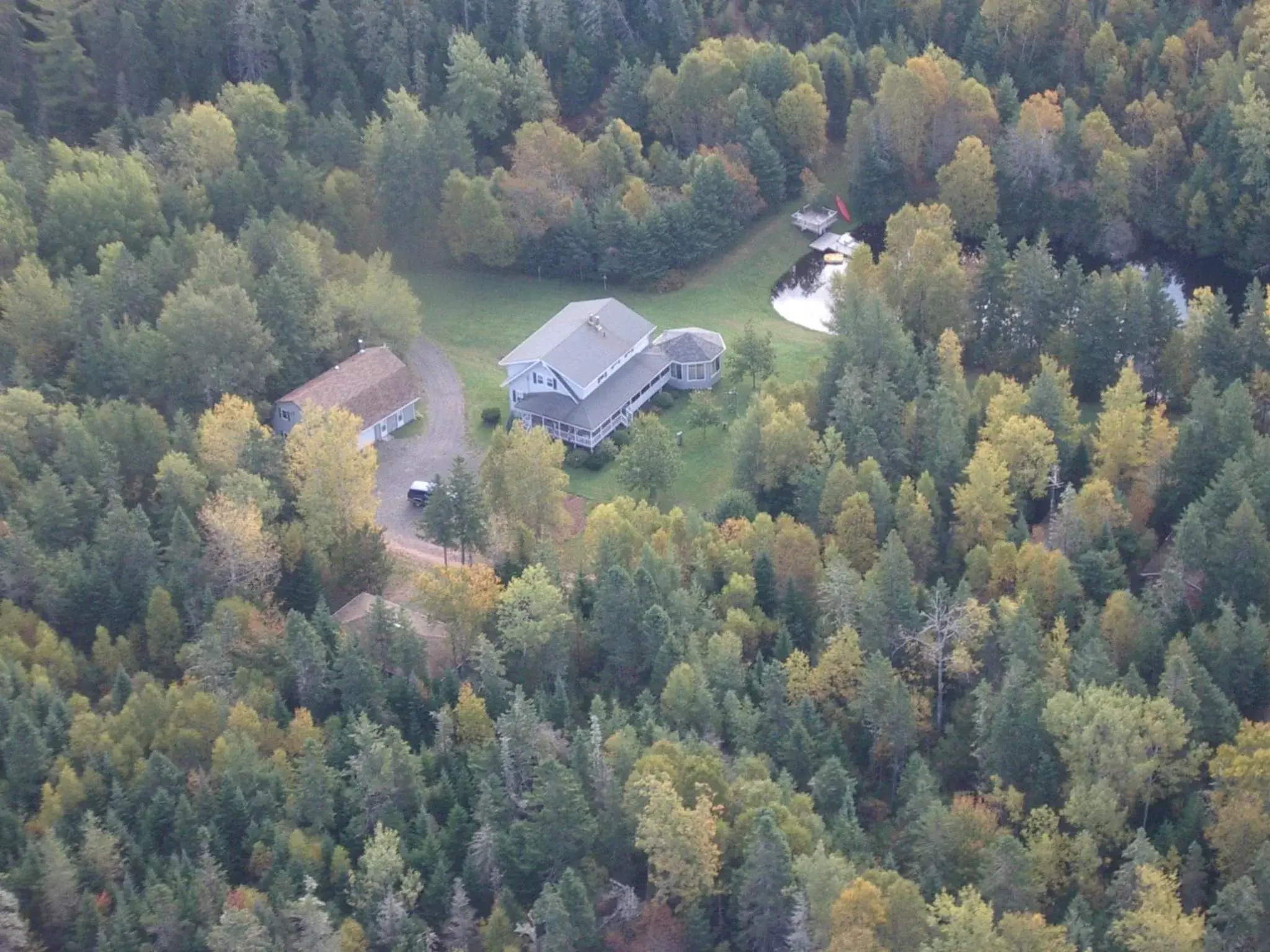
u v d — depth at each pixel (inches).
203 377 7568.9
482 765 5423.2
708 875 5032.0
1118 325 7869.1
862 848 5275.6
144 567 6373.0
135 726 5639.8
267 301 7844.5
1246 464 6697.8
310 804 5324.8
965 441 7121.1
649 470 7194.9
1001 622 6023.6
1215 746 5698.8
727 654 5895.7
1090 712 5531.5
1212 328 7696.9
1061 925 4950.8
